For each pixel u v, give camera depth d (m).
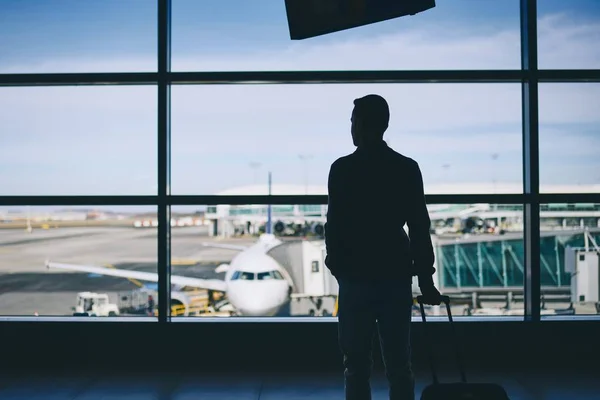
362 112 2.72
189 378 4.55
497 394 2.61
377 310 2.66
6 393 4.19
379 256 2.63
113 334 4.88
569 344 4.86
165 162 4.95
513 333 4.85
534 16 4.91
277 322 4.88
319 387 4.32
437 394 2.62
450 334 4.84
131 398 4.08
